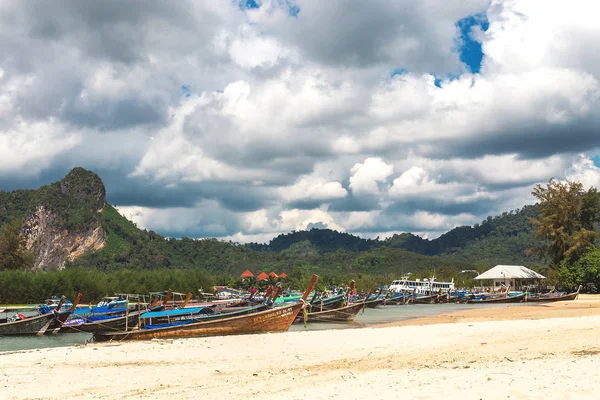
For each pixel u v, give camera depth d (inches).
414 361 829.2
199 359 935.0
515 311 2354.8
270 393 600.4
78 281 3779.5
